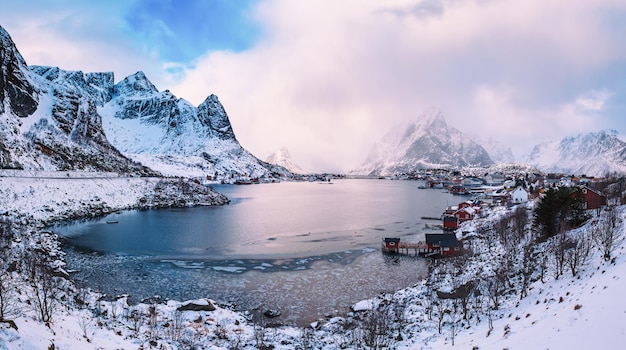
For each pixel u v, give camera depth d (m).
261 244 96.25
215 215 146.75
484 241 85.81
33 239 79.69
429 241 85.44
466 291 50.84
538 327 29.89
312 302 57.59
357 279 68.31
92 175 163.38
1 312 30.62
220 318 48.69
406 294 56.84
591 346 22.50
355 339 41.47
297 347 40.00
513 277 54.47
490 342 31.45
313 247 92.94
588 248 47.53
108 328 38.41
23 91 185.62
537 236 72.94
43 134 181.62
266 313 53.03
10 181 128.38
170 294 60.38
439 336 38.84
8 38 192.25
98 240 97.50
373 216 148.50
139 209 155.75
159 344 37.34
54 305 39.25
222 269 73.88
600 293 30.28
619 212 67.44
